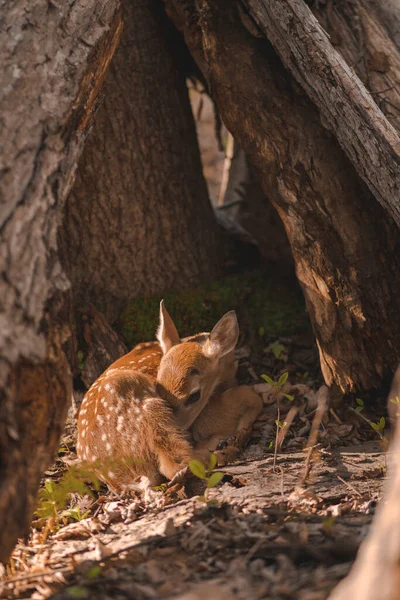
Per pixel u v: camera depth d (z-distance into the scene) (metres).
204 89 14.30
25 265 6.19
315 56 9.29
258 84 10.44
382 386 10.37
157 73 12.64
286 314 12.84
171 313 12.43
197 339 11.06
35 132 6.99
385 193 9.20
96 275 12.21
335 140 10.16
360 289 10.01
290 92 10.41
